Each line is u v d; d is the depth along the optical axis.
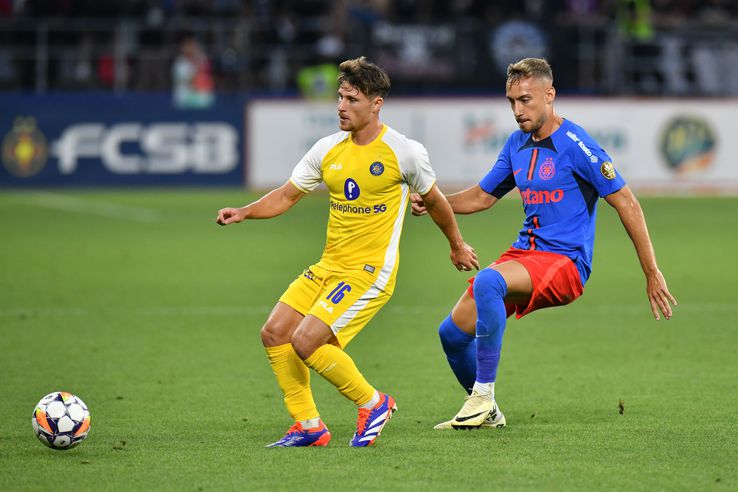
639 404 25.17
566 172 22.55
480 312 22.11
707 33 89.88
